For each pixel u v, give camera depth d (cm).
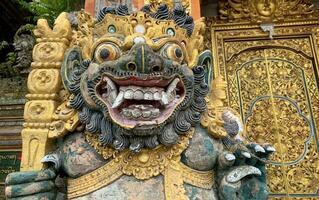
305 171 423
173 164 229
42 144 231
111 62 218
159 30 240
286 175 421
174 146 232
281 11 510
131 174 223
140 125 213
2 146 590
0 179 569
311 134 443
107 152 226
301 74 480
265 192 234
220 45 501
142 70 212
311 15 502
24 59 656
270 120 455
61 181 234
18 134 596
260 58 495
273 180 419
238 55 499
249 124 455
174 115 225
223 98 280
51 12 503
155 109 220
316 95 465
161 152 230
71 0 493
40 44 258
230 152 237
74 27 301
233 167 236
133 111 216
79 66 243
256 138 446
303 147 438
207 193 231
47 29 263
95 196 217
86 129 229
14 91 656
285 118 456
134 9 352
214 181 241
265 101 468
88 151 227
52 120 239
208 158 235
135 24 239
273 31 502
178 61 235
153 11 266
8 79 671
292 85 475
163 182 223
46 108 240
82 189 221
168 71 219
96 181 221
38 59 253
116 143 220
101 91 230
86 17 261
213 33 509
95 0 354
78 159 224
